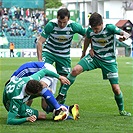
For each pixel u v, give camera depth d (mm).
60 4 105312
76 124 12703
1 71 36344
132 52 68938
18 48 71062
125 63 49000
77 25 14797
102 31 13969
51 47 15406
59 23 14633
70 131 11648
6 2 75500
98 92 22141
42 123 12820
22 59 56844
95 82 27281
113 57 14484
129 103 18125
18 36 73750
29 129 11891
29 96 12531
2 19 75438
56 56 15461
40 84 12250
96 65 14477
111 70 14438
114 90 14523
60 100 14672
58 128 12062
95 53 14422
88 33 14250
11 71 36406
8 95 12547
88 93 21750
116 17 83500
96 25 13773
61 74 15719
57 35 14977
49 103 13195
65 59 15539
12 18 76188
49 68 13539
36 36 74562
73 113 13367
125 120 13539
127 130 11852
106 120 13516
